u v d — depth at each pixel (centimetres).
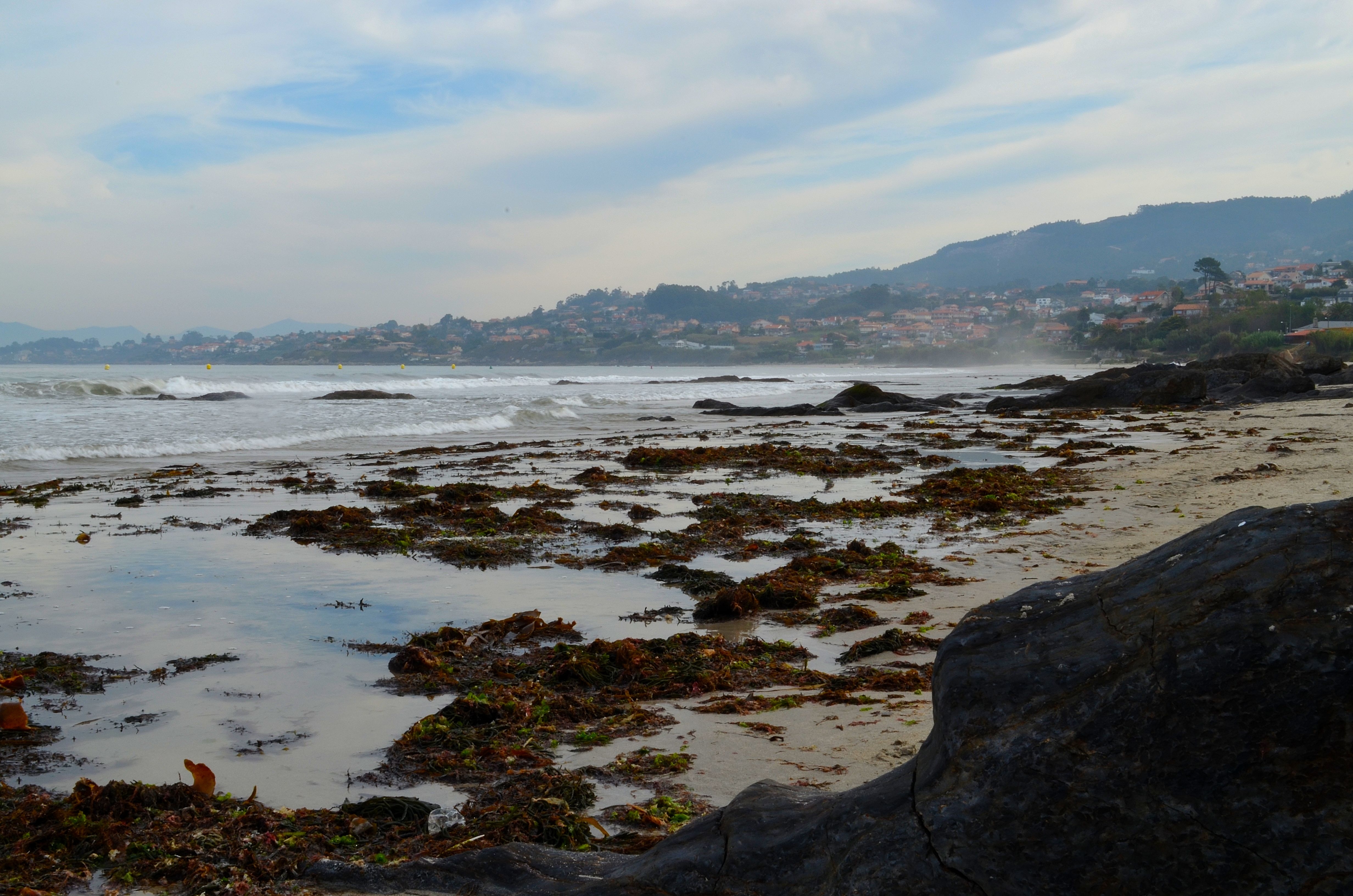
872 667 730
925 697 646
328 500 1648
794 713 623
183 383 5147
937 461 2211
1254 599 246
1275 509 274
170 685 697
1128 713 249
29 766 548
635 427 3484
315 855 424
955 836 258
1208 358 15688
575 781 503
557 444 2755
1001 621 297
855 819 283
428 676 716
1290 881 223
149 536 1300
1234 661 239
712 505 1586
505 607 937
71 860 428
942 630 827
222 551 1202
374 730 609
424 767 545
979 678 281
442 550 1212
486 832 444
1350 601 233
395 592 994
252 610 916
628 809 476
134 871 417
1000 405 4319
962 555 1130
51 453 2183
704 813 463
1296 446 2127
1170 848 237
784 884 287
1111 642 265
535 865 369
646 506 1602
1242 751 233
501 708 634
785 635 838
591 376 12875
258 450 2514
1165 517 1312
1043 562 1084
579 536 1327
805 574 1053
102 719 625
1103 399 4278
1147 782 242
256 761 556
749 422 3734
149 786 494
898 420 3797
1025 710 266
